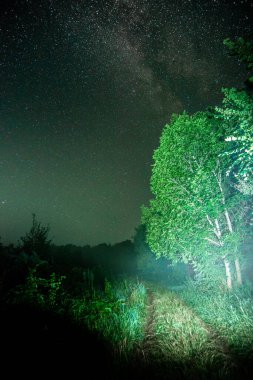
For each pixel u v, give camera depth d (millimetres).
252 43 7574
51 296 8617
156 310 11438
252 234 13945
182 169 13320
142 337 7875
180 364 6180
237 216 14203
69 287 11562
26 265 13516
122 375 5500
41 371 5047
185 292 15664
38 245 19844
